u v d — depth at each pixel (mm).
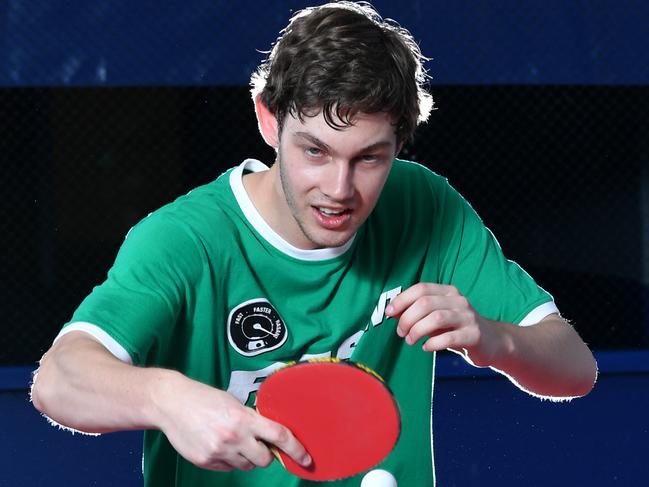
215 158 25938
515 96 24000
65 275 24328
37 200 23125
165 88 26438
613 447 13109
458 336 4145
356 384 3828
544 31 14375
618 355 13336
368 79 4020
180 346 4695
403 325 4148
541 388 4863
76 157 26438
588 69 14461
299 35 4277
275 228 4754
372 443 3932
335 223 4180
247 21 14195
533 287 5281
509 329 4609
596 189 22234
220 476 4840
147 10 14047
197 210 4723
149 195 27047
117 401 3762
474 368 13094
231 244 4711
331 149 4016
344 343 4988
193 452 3588
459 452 12859
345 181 4055
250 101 24953
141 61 14031
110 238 26875
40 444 12406
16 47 13820
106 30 13984
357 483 5059
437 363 13094
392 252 5094
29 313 21203
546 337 4820
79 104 26172
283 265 4777
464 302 4188
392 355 5211
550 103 23656
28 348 19844
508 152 24297
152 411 3678
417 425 5234
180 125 26688
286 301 4852
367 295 4988
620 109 21609
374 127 4023
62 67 13906
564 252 23672
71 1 13961
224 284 4727
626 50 14477
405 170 5293
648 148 18438
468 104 24156
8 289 21484
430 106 4805
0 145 21875
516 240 24734
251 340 4816
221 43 14148
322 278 4840
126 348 4223
